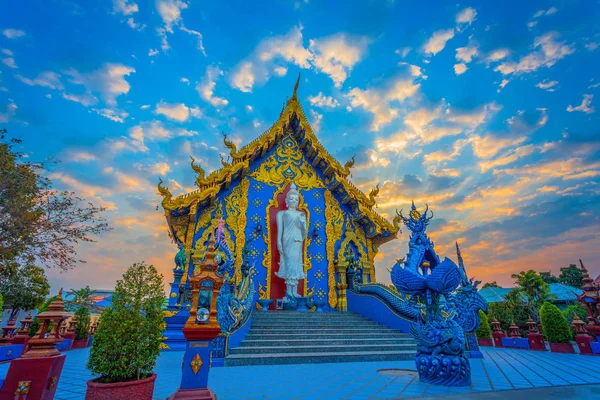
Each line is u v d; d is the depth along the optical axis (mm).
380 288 16734
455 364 7398
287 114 22750
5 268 8992
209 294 10219
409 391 6746
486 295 47000
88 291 32938
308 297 18984
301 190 22359
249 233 19766
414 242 10469
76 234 8695
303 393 6555
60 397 5996
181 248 17391
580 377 8164
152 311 5363
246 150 20453
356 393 6562
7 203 7688
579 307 25438
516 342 16203
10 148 8297
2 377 7508
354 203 22531
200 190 18219
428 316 8797
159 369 9305
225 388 6992
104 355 4855
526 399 6082
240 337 11992
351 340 13156
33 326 13125
